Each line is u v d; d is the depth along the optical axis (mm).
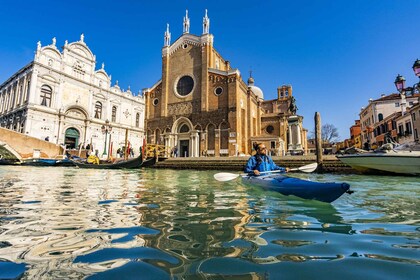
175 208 4531
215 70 30500
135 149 46938
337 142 67500
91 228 3252
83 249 2506
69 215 3949
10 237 2855
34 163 25109
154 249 2521
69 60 37812
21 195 5914
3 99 40000
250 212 4211
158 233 3061
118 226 3355
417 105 27750
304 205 4754
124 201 5223
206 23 32344
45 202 5047
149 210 4363
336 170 14250
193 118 31172
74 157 29969
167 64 34281
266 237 2924
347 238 2896
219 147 28984
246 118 31891
